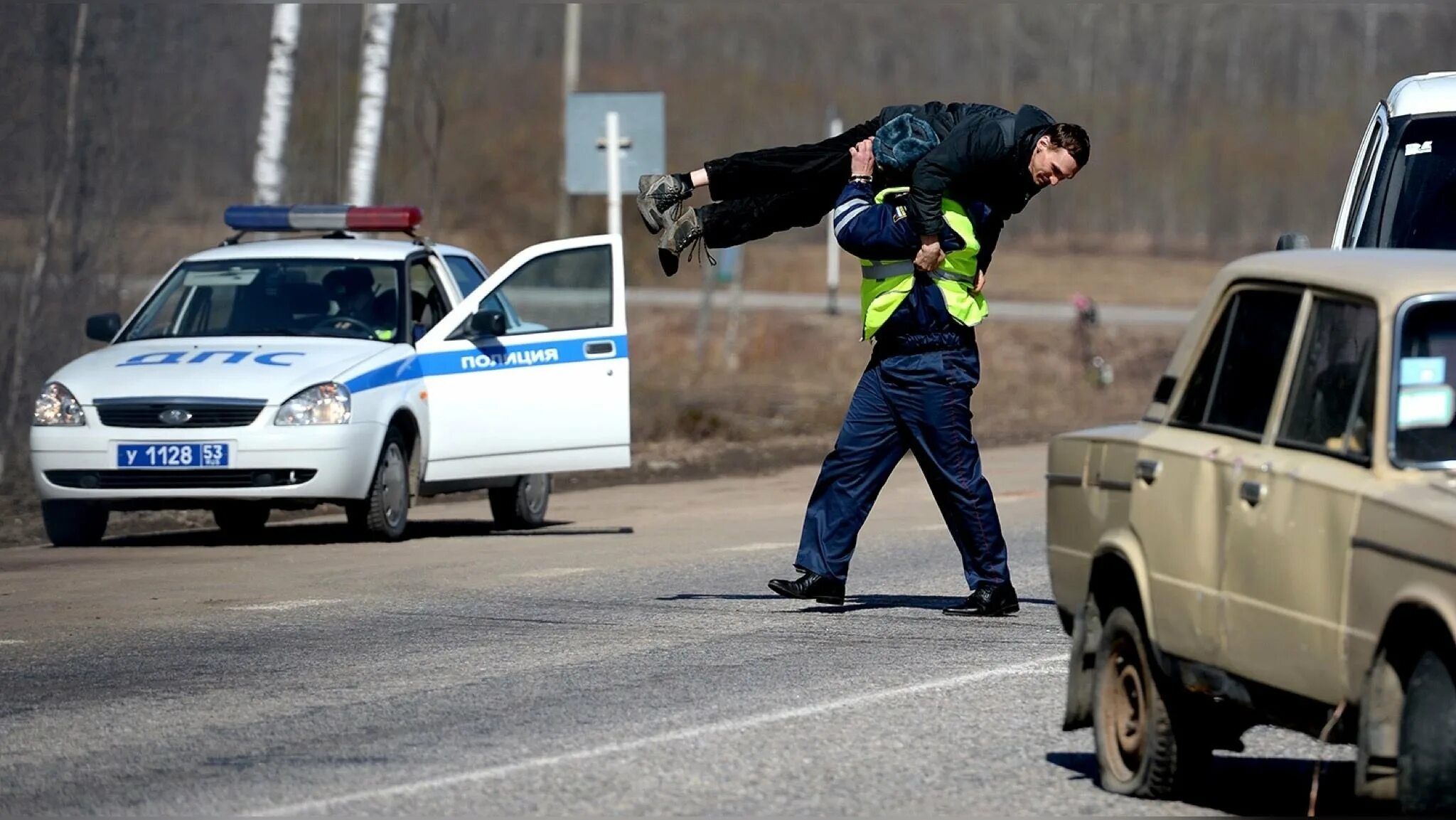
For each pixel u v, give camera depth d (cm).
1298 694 1936
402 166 9294
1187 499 2106
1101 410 10438
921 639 3306
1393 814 2055
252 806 2217
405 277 5134
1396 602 1783
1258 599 1980
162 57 7619
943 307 3472
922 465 3550
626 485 6738
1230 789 2264
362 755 2472
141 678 3028
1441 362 1938
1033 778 2317
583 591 3944
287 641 3353
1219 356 2186
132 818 2180
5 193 6988
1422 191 3484
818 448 7931
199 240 8244
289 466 4622
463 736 2573
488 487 5256
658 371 11750
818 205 3606
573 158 7475
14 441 6462
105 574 4244
